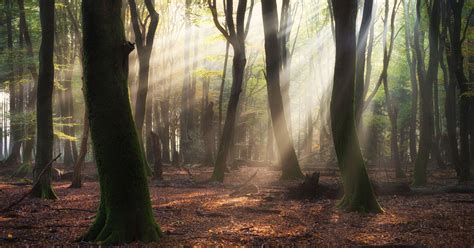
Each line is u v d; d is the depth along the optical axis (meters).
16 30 34.47
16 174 25.16
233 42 21.08
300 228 9.83
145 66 23.00
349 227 9.98
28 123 24.33
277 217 11.30
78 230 9.39
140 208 8.09
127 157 7.98
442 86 37.91
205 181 20.84
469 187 16.36
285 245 8.16
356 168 12.05
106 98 7.89
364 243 8.32
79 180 19.00
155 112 40.66
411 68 26.00
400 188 15.74
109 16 7.91
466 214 11.67
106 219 8.12
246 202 14.10
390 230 9.63
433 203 13.83
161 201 14.55
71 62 33.66
